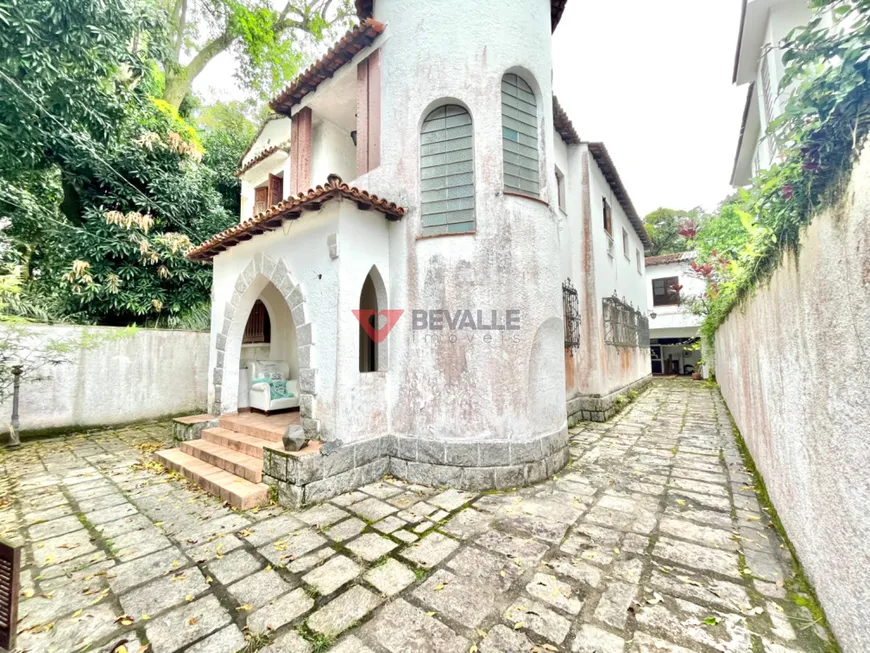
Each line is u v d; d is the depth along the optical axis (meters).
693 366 23.05
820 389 2.45
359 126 5.80
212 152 14.03
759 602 2.53
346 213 4.77
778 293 3.41
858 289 1.90
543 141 5.54
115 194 9.88
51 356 7.51
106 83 9.05
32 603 2.60
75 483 4.99
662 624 2.35
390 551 3.24
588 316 8.94
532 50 5.43
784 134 2.22
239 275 6.26
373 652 2.15
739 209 3.77
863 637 1.90
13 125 7.30
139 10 9.31
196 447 5.59
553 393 5.41
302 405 4.88
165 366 9.28
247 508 4.13
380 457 5.11
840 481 2.18
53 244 9.20
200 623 2.40
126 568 3.02
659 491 4.55
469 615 2.45
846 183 1.96
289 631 2.32
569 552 3.21
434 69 5.19
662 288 20.75
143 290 9.84
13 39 6.61
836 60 2.01
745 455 5.93
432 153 5.32
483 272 4.89
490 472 4.71
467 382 4.82
